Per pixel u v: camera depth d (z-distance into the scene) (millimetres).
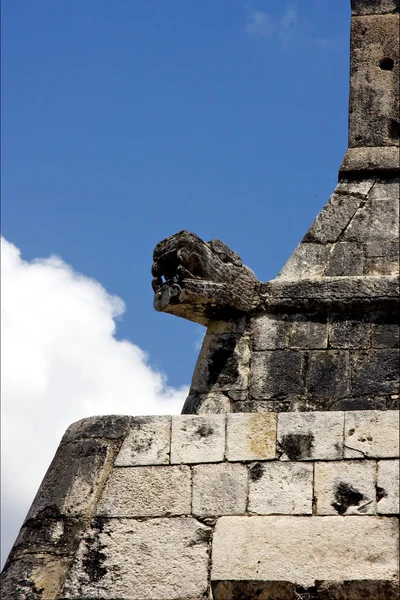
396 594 32000
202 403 36031
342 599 32219
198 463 34469
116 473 34875
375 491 33188
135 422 35531
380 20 40688
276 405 35531
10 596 33750
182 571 33281
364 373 35438
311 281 36812
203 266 36344
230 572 32969
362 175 38656
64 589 33594
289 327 36531
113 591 33375
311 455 33906
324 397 35375
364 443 33781
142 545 33781
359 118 39469
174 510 34031
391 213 37875
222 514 33688
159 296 36469
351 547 32656
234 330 36875
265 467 34031
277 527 33188
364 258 37312
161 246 36656
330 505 33219
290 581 32562
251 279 37219
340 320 36312
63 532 34438
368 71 40031
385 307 36156
